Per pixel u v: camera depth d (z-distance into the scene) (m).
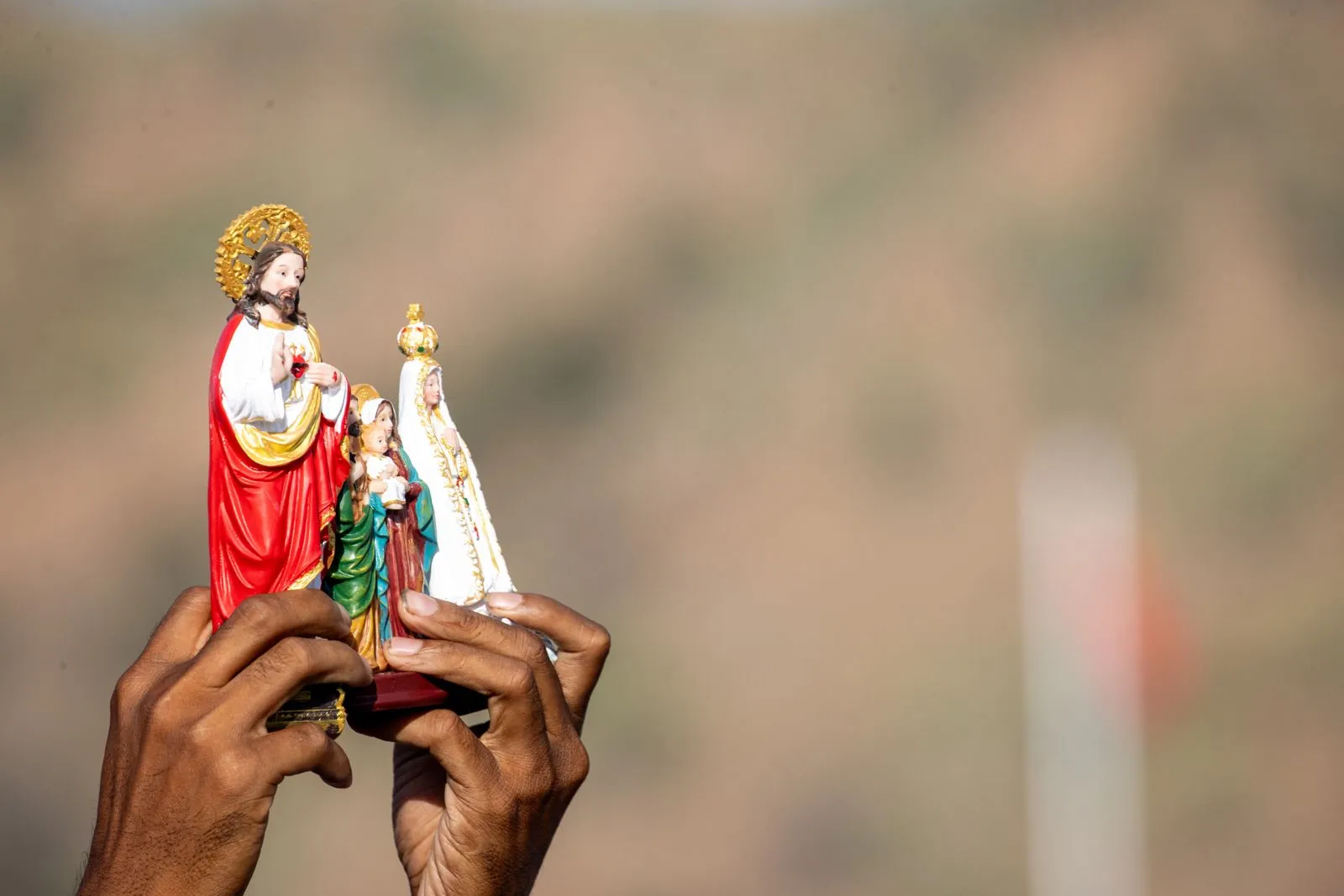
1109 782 108.44
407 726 10.72
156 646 10.65
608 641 12.10
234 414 10.68
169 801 9.48
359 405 11.91
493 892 10.93
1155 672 114.62
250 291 10.95
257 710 9.66
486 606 12.33
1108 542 119.06
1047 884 106.88
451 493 12.67
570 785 11.16
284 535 10.83
